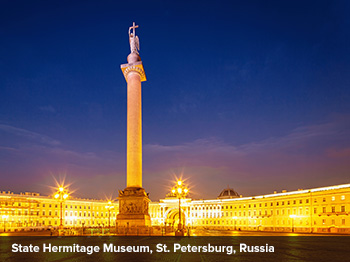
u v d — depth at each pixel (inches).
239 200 4596.5
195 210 5118.1
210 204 4977.9
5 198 3708.2
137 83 1980.8
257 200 4254.4
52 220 4099.4
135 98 1951.3
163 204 5196.9
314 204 3265.3
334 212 2997.0
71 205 4362.7
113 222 4862.2
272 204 3954.2
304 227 3363.7
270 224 3934.5
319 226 3166.8
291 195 3622.0
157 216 5187.0
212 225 4894.2
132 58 2032.5
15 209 3690.9
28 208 3836.1
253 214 4311.0
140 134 1934.1
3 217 3565.5
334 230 2913.4
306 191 3479.3
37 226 3762.3
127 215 1790.1
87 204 4554.6
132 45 2095.2
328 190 3115.2
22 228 3555.6
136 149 1878.7
